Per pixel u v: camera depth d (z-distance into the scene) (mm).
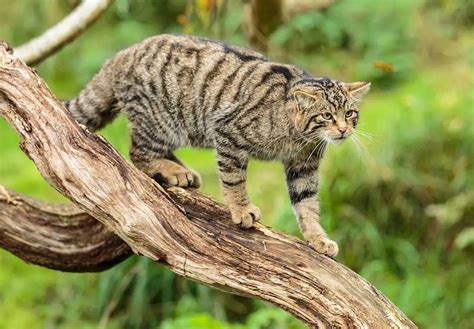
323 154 6734
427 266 10258
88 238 6723
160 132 6918
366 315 5562
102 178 5500
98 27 13680
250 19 9078
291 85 6555
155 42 6895
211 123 6672
